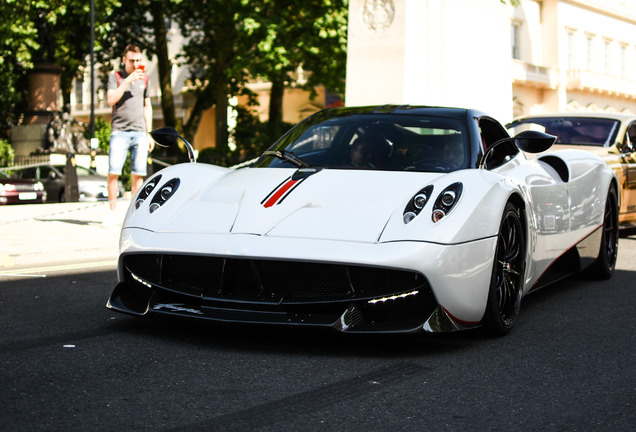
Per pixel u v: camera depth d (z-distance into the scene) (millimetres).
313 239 3201
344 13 19000
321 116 4516
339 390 2727
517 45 32875
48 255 6105
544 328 3857
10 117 27578
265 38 18797
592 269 5391
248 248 3203
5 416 2361
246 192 3635
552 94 33438
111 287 4863
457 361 3166
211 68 25375
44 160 22500
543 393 2734
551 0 33938
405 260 3104
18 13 21484
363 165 3920
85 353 3182
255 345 3352
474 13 11883
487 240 3363
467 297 3270
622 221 7418
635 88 38094
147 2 25047
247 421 2369
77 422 2322
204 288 3383
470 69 11828
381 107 4484
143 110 8242
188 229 3434
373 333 3168
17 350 3219
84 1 22656
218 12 22219
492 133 4359
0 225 8383
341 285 3230
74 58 27188
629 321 4047
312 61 20172
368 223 3264
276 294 3281
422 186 3523
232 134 25281
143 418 2377
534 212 4043
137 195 3820
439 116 4238
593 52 36438
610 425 2396
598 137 7652
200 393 2658
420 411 2502
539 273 4250
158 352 3215
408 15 11094
